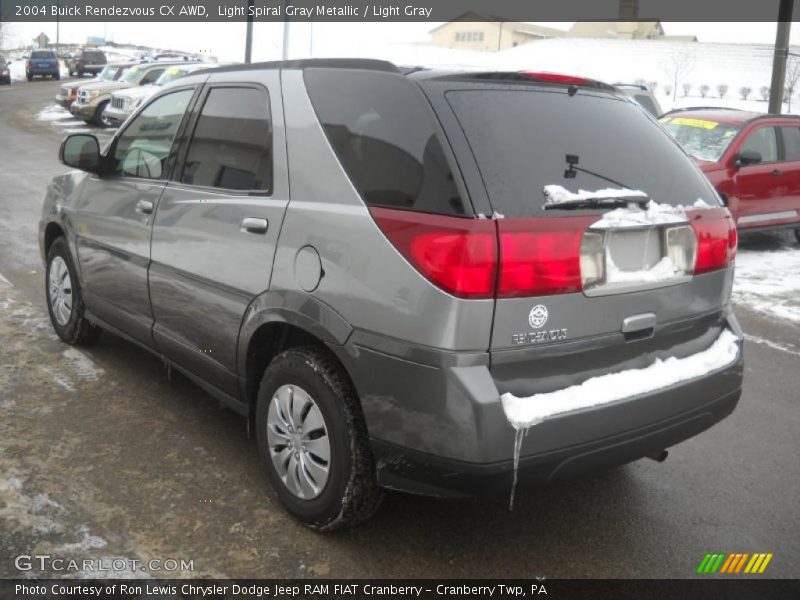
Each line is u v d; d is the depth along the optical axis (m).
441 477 2.71
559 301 2.74
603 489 3.74
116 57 60.66
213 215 3.59
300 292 3.10
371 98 3.07
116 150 4.62
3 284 6.82
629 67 53.19
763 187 9.60
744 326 6.73
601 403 2.79
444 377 2.62
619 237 2.91
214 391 3.84
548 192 2.77
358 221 2.90
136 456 3.82
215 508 3.38
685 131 10.16
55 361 5.04
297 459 3.22
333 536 3.21
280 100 3.45
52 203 5.27
